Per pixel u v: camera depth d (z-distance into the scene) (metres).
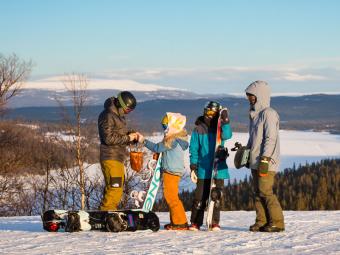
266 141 7.43
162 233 7.27
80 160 23.72
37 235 7.07
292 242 6.61
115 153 7.67
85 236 6.91
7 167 29.27
